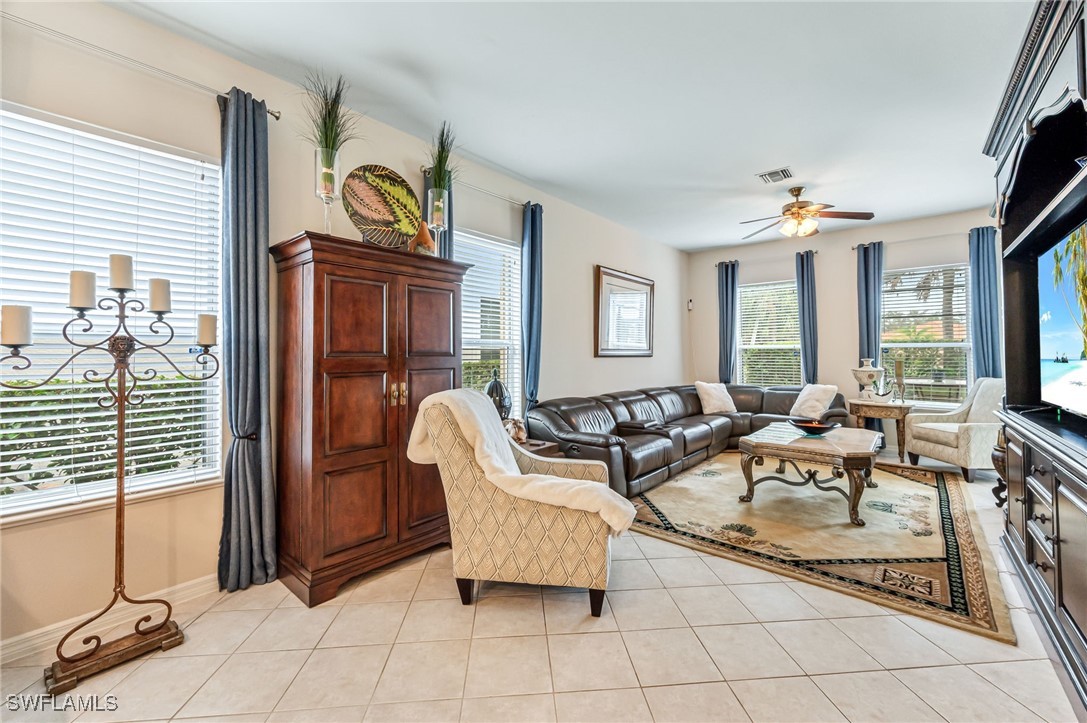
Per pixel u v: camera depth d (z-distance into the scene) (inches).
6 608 68.7
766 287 244.5
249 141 89.2
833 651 70.1
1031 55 72.7
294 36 84.7
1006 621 76.9
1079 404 75.5
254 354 90.0
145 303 82.7
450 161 134.2
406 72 95.7
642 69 94.3
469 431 82.4
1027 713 57.5
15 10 69.2
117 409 71.2
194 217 88.4
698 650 70.6
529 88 101.2
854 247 216.2
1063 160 84.6
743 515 129.8
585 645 72.0
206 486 88.1
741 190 164.1
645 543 111.4
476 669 66.5
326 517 86.4
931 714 57.5
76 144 75.4
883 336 211.0
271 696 61.4
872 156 135.7
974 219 187.9
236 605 84.0
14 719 57.6
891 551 105.3
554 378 172.9
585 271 187.8
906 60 91.0
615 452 135.9
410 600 86.0
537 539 79.9
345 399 89.5
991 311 179.2
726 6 76.6
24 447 71.3
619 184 158.7
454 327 111.0
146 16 79.8
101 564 77.2
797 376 235.3
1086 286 72.5
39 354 72.5
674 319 253.1
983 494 146.4
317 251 85.0
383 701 60.4
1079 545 60.9
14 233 70.2
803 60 91.1
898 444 185.8
